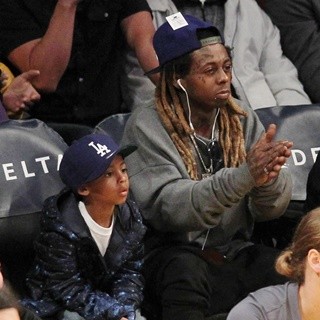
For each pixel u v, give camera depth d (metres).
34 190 14.62
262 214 14.93
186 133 14.69
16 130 14.84
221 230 14.84
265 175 13.68
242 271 14.44
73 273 13.41
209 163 14.76
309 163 15.94
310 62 19.38
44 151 14.84
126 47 17.89
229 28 18.62
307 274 10.59
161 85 14.86
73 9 16.94
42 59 16.91
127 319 13.26
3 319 8.30
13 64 17.27
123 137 15.00
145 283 14.22
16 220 14.47
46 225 13.46
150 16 17.84
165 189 14.34
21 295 14.48
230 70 14.74
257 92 18.48
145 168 14.60
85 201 13.65
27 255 14.67
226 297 14.10
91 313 13.28
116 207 13.87
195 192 14.08
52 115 17.36
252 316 10.88
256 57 18.86
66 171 13.63
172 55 14.62
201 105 14.69
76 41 17.31
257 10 19.16
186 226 14.30
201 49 14.52
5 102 16.58
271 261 14.55
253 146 14.07
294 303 10.84
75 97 17.34
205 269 14.08
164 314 13.60
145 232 14.08
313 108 16.30
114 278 13.79
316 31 19.61
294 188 15.80
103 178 13.48
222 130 14.88
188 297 13.56
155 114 14.80
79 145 13.62
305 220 10.63
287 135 16.02
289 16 19.67
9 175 14.55
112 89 17.61
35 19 17.28
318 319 10.68
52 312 13.38
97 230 13.57
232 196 13.87
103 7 17.44
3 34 17.22
